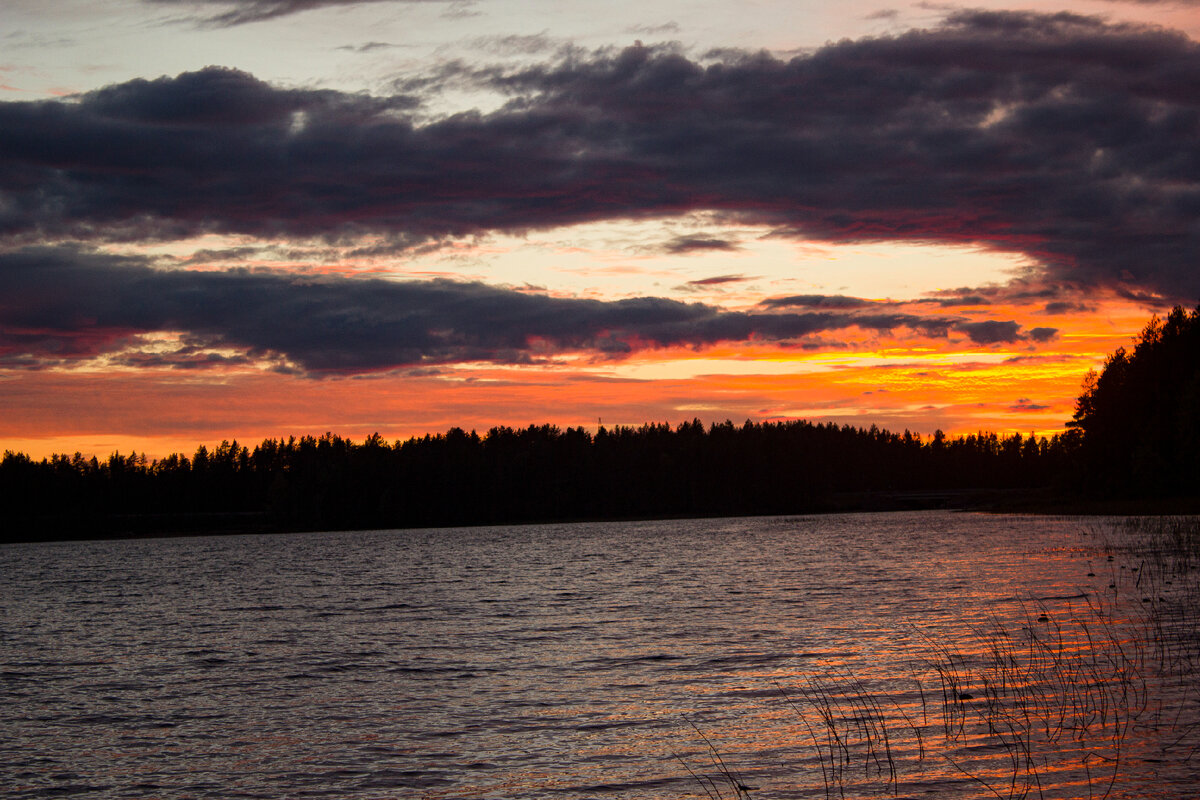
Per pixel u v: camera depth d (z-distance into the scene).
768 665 23.08
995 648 22.64
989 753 14.34
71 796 15.15
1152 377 116.62
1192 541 49.78
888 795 12.86
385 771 15.63
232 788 15.16
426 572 67.38
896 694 18.77
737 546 86.25
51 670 27.47
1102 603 29.27
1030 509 122.50
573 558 78.81
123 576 74.31
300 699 21.89
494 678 23.47
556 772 15.06
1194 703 16.14
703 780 14.18
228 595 52.81
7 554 127.06
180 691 23.52
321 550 112.12
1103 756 13.72
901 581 42.50
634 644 27.94
